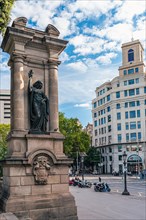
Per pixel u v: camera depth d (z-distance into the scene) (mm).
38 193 14109
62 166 15016
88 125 123062
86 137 71562
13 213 13078
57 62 16188
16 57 15031
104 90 94750
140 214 17953
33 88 15320
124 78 86000
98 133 97250
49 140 15125
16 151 14234
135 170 80188
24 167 13992
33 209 13609
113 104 87250
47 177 14438
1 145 41188
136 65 84688
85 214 17828
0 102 78250
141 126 81562
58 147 15375
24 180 13883
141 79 83188
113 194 31031
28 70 15664
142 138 80875
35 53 15914
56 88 16000
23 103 14961
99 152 91312
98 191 34438
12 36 14914
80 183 41375
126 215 17578
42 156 14461
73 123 68875
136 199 26250
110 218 16547
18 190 13672
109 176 73625
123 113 85125
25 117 15172
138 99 82938
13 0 12258
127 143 82750
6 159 13750
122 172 80812
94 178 64500
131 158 81250
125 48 87812
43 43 15977
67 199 14609
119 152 84375
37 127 15070
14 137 14258
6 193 14062
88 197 27750
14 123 14633
